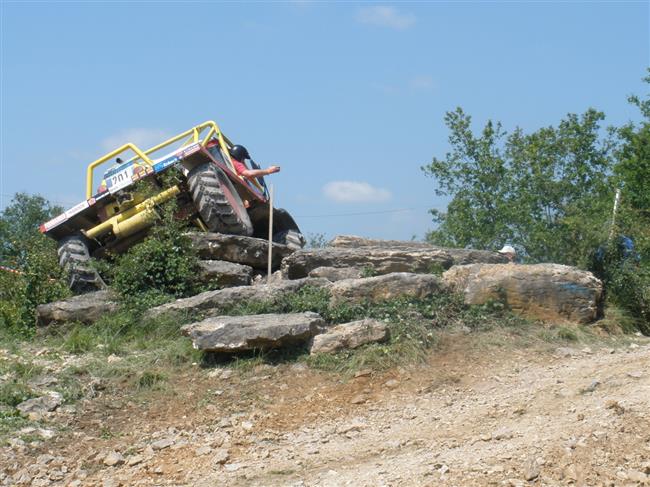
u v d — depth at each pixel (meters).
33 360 9.98
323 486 6.74
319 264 12.20
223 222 13.34
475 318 10.59
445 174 20.94
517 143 21.05
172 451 7.82
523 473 6.48
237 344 9.55
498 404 8.39
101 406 8.81
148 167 13.45
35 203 29.92
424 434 7.83
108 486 7.16
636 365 9.06
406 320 10.23
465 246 19.95
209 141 14.95
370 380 9.22
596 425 7.22
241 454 7.70
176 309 10.92
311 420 8.46
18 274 12.84
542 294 10.87
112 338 10.67
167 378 9.41
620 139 20.09
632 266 11.95
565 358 9.83
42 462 7.62
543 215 20.11
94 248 13.97
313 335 9.85
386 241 13.68
